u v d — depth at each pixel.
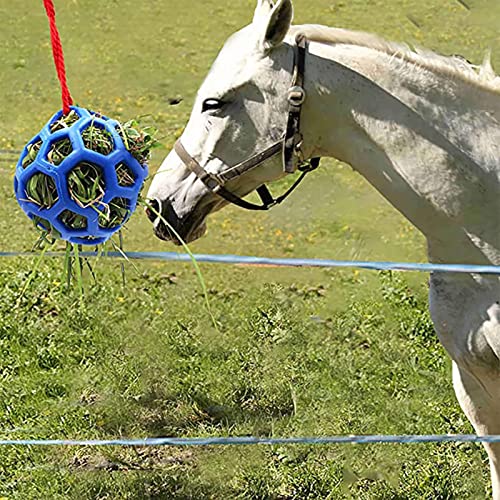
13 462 5.41
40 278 7.39
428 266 3.21
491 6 13.96
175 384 6.26
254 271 7.82
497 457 4.42
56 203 2.97
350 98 3.75
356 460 5.44
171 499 5.21
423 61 3.75
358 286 7.54
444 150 3.71
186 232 4.12
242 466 5.45
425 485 5.22
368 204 9.25
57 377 6.29
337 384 6.24
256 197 9.33
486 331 3.81
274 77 3.78
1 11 13.92
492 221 3.75
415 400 6.04
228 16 13.99
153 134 3.13
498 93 3.80
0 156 9.95
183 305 7.23
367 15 13.90
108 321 6.90
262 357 6.56
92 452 5.59
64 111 3.12
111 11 14.04
